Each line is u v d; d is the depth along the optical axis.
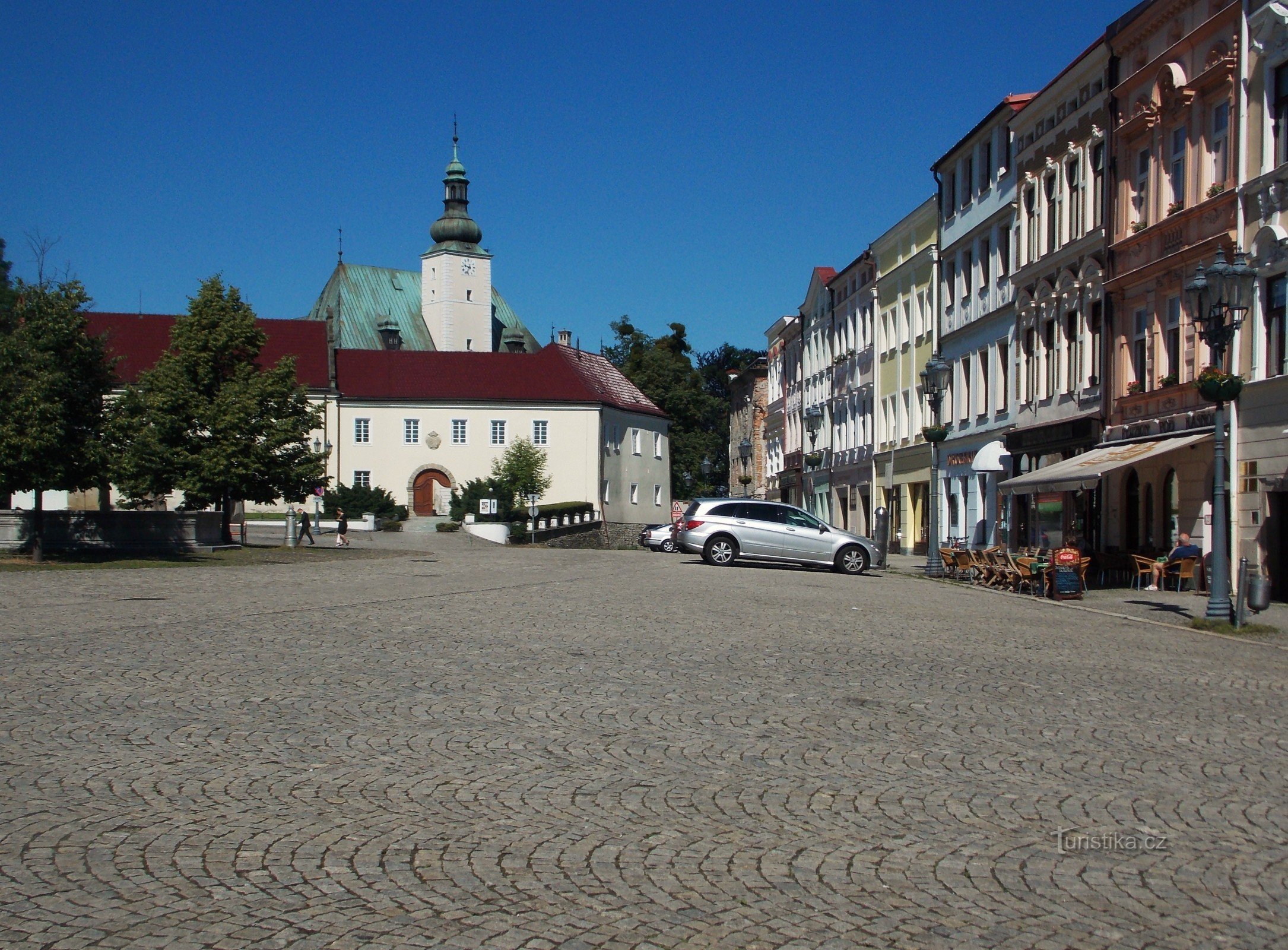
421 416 87.12
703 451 109.12
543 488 82.81
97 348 30.33
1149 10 30.34
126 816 6.77
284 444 42.91
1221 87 27.17
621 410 94.69
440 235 118.06
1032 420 38.47
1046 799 7.59
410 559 38.53
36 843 6.27
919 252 50.78
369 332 114.19
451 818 6.87
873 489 58.41
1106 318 32.66
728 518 34.72
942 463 48.53
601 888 5.79
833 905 5.64
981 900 5.75
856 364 62.12
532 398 88.69
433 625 16.06
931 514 34.31
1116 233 32.25
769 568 34.88
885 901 5.72
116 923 5.23
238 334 43.06
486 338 118.38
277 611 17.62
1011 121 40.56
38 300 29.55
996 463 38.28
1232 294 19.39
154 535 36.28
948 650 15.00
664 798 7.39
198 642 13.83
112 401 31.27
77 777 7.58
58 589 21.69
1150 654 15.35
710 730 9.42
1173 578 27.75
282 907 5.46
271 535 63.44
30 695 10.25
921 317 51.22
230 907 5.45
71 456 29.41
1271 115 25.19
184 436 42.12
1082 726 10.02
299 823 6.71
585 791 7.51
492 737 8.97
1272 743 9.52
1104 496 32.75
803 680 12.04
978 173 44.28
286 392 42.94
